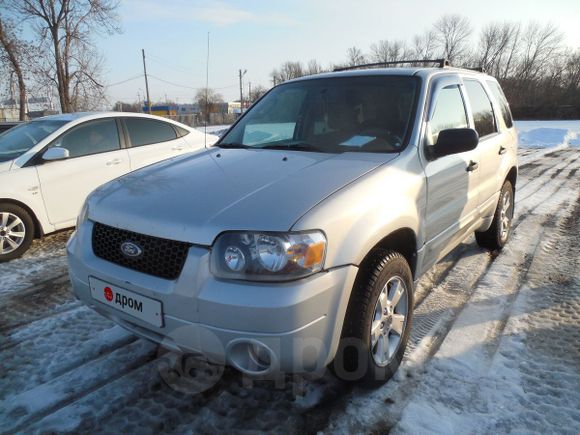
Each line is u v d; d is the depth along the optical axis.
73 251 2.34
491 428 2.08
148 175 2.56
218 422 2.13
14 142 5.10
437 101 2.99
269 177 2.23
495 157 3.89
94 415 2.18
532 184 8.55
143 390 2.37
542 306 3.31
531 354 2.68
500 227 4.41
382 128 2.77
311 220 1.83
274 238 1.77
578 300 3.40
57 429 2.09
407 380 2.43
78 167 5.03
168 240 1.92
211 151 3.03
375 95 3.00
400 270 2.32
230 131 3.48
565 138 19.42
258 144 3.10
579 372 2.50
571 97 47.12
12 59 19.41
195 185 2.23
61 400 2.30
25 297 3.58
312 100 3.20
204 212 1.93
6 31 19.22
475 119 3.64
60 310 3.34
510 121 4.61
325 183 2.11
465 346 2.76
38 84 21.11
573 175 9.55
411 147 2.60
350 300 2.08
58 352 2.75
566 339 2.85
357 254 1.96
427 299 3.44
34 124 5.42
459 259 4.34
